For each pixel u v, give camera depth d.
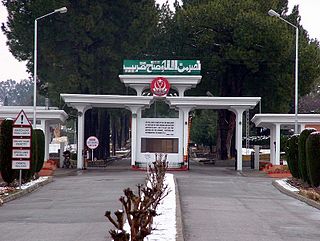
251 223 17.34
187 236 14.48
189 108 48.84
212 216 18.66
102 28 57.53
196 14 60.88
